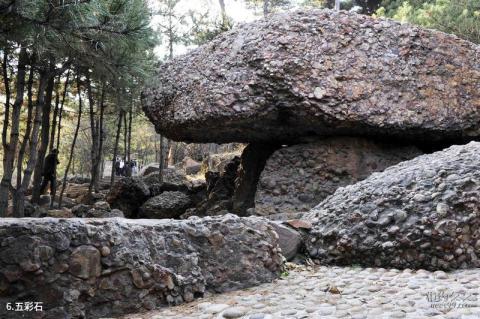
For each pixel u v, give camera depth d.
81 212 9.66
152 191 11.34
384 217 4.39
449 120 7.49
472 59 7.89
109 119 16.16
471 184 4.30
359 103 7.25
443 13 11.79
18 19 4.57
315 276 4.17
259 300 3.45
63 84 12.20
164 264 3.55
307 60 7.25
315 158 7.49
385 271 4.20
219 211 8.99
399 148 7.79
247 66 7.46
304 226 4.79
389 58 7.56
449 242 4.10
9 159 7.06
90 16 4.80
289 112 7.30
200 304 3.42
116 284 3.28
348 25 7.65
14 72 9.79
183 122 7.96
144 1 5.78
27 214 8.89
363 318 2.81
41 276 3.02
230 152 17.12
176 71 8.47
